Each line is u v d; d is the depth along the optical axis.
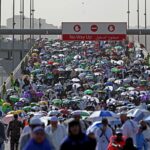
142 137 43.47
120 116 45.62
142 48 194.88
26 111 80.88
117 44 195.12
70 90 112.81
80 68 138.38
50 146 28.80
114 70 132.12
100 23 125.38
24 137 35.19
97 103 90.06
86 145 28.56
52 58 164.00
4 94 113.44
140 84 116.50
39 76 128.50
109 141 41.19
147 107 63.47
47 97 102.81
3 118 66.81
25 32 126.31
